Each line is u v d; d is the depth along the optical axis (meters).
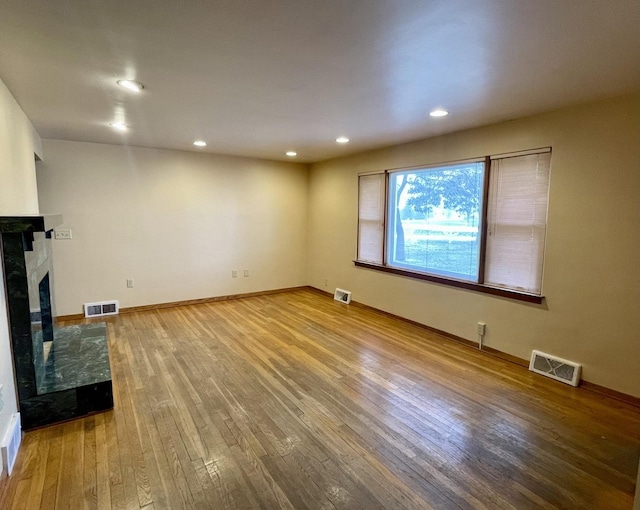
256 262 6.11
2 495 1.81
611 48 1.90
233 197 5.77
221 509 1.75
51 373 2.66
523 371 3.30
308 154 5.44
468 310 3.89
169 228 5.30
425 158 4.25
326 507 1.76
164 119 3.41
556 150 3.06
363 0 1.47
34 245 2.51
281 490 1.87
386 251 4.95
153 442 2.25
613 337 2.80
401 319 4.73
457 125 3.59
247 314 5.05
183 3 1.50
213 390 2.90
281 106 2.97
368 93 2.65
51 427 2.39
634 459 2.13
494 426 2.45
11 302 2.25
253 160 5.89
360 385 3.00
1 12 1.56
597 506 1.78
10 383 2.19
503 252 3.55
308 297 6.09
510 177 3.44
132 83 2.45
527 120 3.25
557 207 3.08
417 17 1.61
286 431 2.37
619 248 2.74
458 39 1.82
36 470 2.00
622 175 2.70
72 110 3.09
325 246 6.15
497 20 1.63
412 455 2.15
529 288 3.36
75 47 1.91
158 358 3.52
